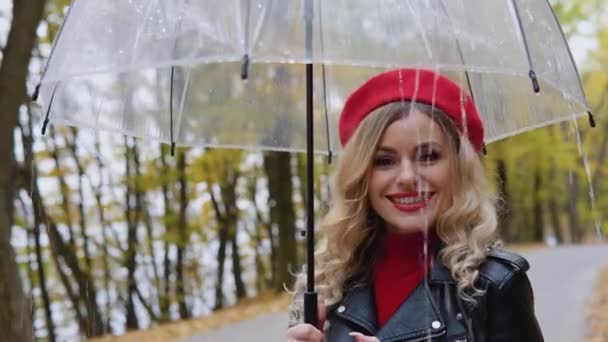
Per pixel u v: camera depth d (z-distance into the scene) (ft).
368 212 7.11
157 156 44.75
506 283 6.26
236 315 35.06
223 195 51.60
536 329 6.38
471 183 6.72
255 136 9.95
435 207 6.71
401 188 6.73
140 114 8.91
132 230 47.06
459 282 6.30
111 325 45.03
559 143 49.47
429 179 6.69
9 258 20.58
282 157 45.47
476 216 6.64
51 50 6.96
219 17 5.91
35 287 45.78
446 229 6.64
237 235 54.29
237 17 5.81
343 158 7.06
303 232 7.64
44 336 45.96
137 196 46.88
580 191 64.34
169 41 6.11
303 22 5.83
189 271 54.08
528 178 70.49
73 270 38.27
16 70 21.18
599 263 46.29
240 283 53.47
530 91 7.89
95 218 45.52
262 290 52.49
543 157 53.01
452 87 6.82
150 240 48.16
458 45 6.04
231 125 9.84
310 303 6.86
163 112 9.25
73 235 42.06
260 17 5.80
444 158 6.72
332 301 7.16
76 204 43.32
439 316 6.36
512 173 61.46
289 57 5.74
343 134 7.24
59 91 7.66
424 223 6.66
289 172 45.65
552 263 48.32
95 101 8.15
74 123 7.91
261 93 9.90
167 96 9.23
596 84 51.24
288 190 45.47
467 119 6.91
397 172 6.77
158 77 9.09
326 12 6.04
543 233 91.50
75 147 42.22
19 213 35.60
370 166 6.90
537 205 84.43
